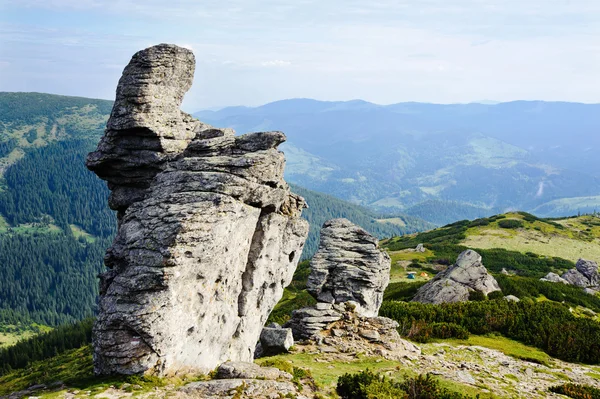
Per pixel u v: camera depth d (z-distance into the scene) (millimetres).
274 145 37531
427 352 52344
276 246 40375
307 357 44312
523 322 66938
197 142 37188
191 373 31750
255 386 29719
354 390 32688
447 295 90438
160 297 28953
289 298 103000
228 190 32688
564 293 105500
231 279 35000
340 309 52969
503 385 43125
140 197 39906
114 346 29125
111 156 39188
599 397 42219
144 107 37844
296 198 43188
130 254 30344
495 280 99938
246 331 38469
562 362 56469
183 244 29625
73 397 27094
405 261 149750
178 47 39531
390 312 69375
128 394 27438
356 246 57062
